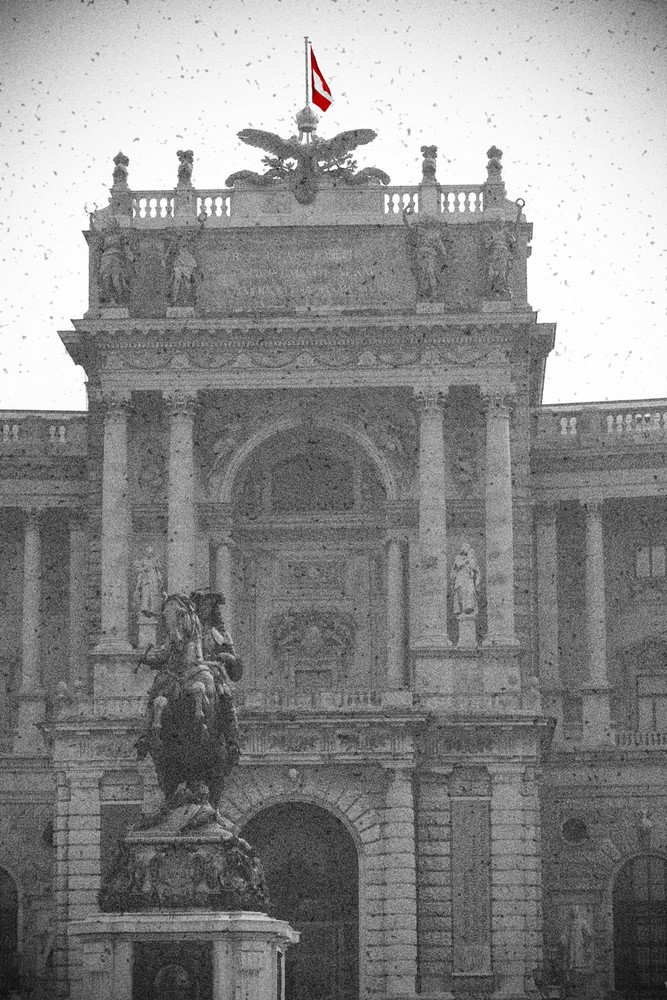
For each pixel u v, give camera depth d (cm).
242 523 10550
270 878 9731
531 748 9631
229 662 7594
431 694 9806
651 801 10481
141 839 7088
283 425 10406
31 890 10412
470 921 9494
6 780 10519
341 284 10350
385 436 10381
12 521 11069
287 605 10550
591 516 10950
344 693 9662
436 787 9631
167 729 7281
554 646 10806
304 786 9569
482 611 10075
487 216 10344
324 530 10562
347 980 9612
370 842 9512
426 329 10181
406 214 10350
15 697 10906
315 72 10662
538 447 10994
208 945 6806
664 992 10156
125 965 6812
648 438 10988
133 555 10275
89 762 9619
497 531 10056
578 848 10456
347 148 10500
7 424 11062
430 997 9369
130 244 10356
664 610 10975
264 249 10400
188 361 10238
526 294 10462
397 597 10269
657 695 10894
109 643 9944
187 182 10456
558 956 9981
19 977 9662
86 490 10894
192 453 10225
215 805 7362
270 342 10231
